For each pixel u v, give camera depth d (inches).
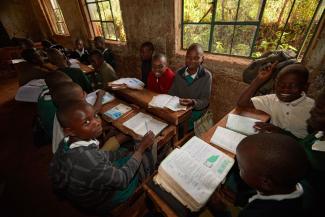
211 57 88.4
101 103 75.0
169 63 108.4
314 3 62.2
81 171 35.8
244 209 27.0
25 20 238.5
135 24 115.9
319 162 33.9
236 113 55.6
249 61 78.8
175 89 83.1
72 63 143.5
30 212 67.5
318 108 32.9
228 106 92.5
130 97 77.8
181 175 33.6
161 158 68.2
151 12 101.9
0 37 231.3
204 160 37.2
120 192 49.1
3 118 134.3
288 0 67.0
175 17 92.7
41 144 96.3
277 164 22.8
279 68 50.9
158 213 45.5
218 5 80.8
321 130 34.2
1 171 86.9
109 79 106.1
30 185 78.4
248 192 41.3
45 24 235.9
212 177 33.3
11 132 116.6
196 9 88.6
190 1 88.7
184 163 36.1
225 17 81.4
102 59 105.2
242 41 81.2
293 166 22.6
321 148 33.4
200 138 46.2
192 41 98.0
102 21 153.6
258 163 23.9
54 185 40.6
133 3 108.5
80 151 36.4
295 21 68.6
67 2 164.6
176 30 96.6
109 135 73.4
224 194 50.3
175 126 62.7
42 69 126.2
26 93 108.2
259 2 70.7
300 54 69.2
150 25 107.1
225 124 51.3
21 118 133.0
